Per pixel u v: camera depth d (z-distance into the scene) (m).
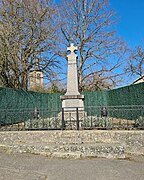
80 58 22.67
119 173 4.64
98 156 6.23
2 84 16.44
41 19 16.66
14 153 6.74
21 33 16.00
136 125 8.71
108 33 22.86
